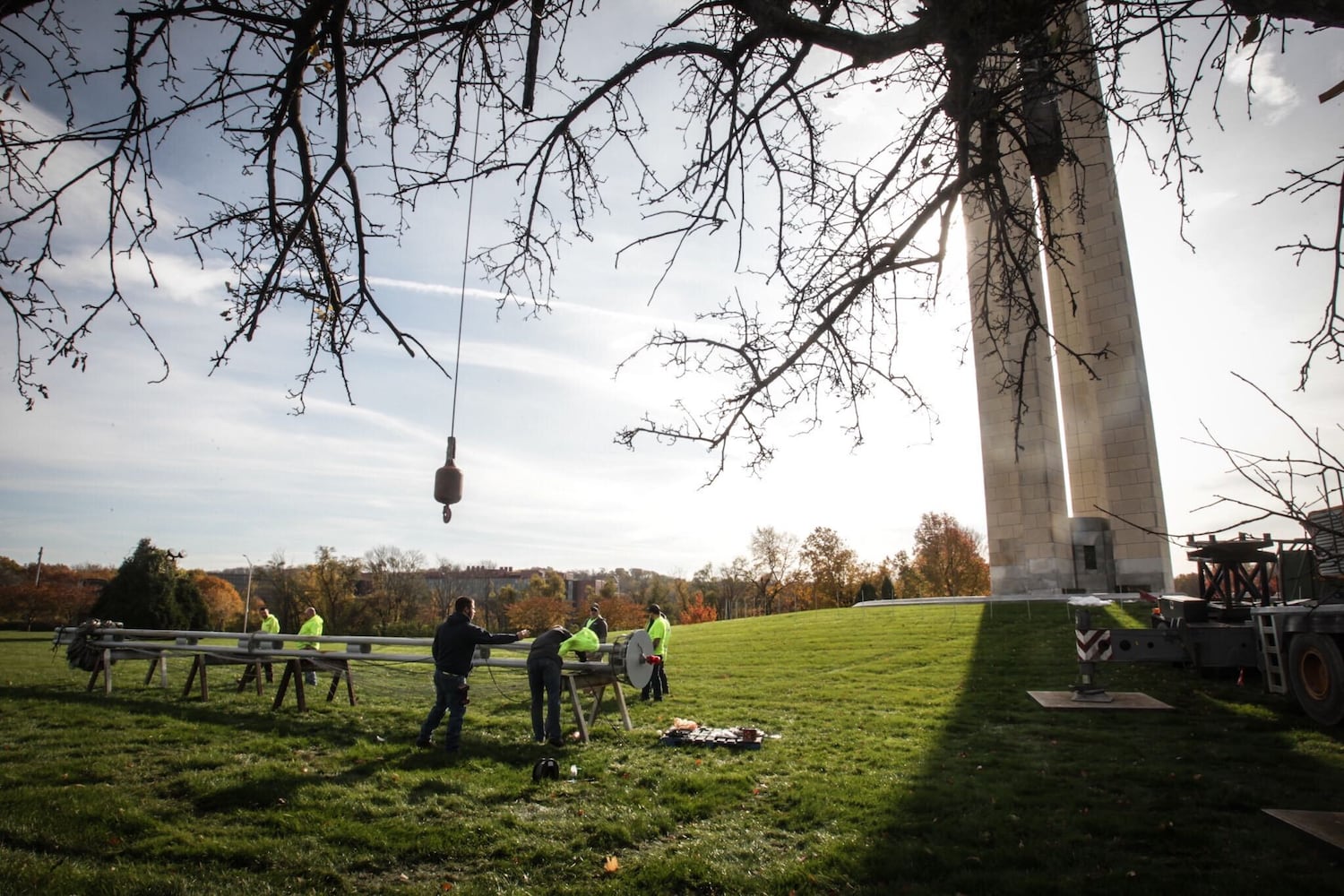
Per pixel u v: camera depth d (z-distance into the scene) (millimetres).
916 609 37625
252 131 4000
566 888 5258
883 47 3814
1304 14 3244
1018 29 3846
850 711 13336
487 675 17172
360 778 8016
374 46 4207
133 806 6730
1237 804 7215
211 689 15172
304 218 3996
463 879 5465
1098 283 44969
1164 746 9891
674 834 6480
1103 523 43312
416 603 84000
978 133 4902
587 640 10398
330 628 77500
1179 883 5285
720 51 4281
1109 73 4316
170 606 43031
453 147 4387
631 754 9430
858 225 4750
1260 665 14016
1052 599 35969
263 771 8062
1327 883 5219
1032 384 41688
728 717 12766
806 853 5973
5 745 9367
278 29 3941
